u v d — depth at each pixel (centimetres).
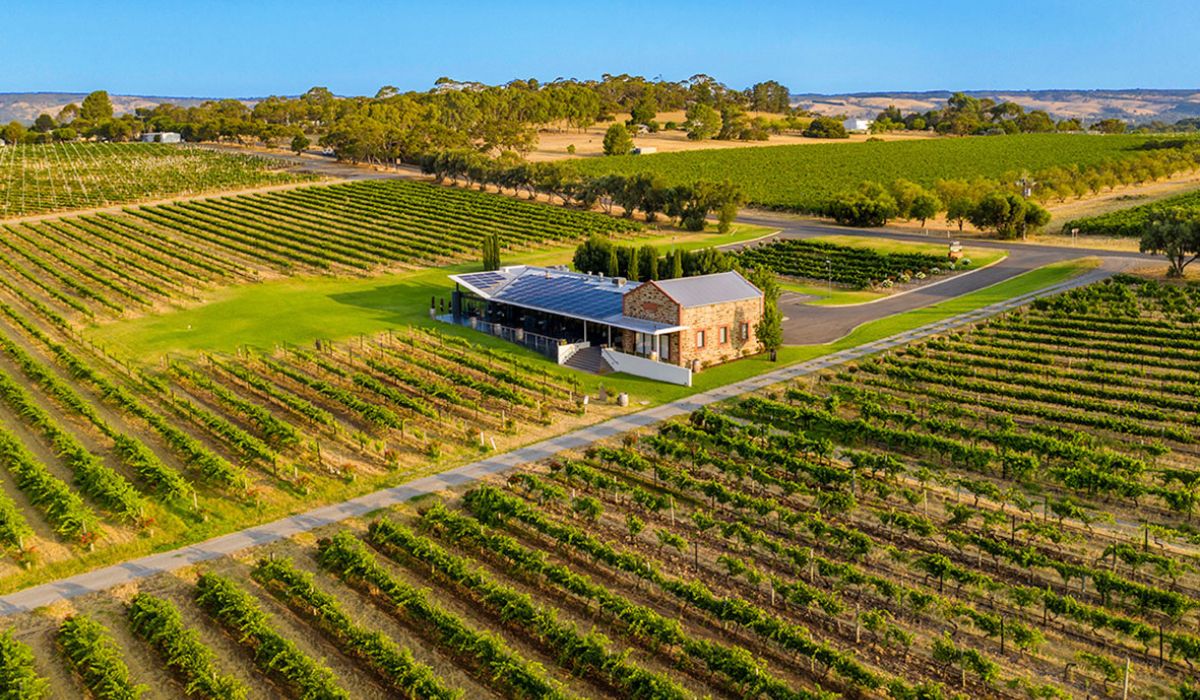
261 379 7162
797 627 3466
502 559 4284
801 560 3991
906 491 4678
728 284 7700
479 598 3934
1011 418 5934
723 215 15250
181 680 3412
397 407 6550
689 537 4491
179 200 18050
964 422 6159
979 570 4128
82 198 18150
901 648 3547
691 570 4150
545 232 14825
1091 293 9419
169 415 6406
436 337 8606
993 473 5300
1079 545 4341
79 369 7088
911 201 16200
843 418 6206
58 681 3412
